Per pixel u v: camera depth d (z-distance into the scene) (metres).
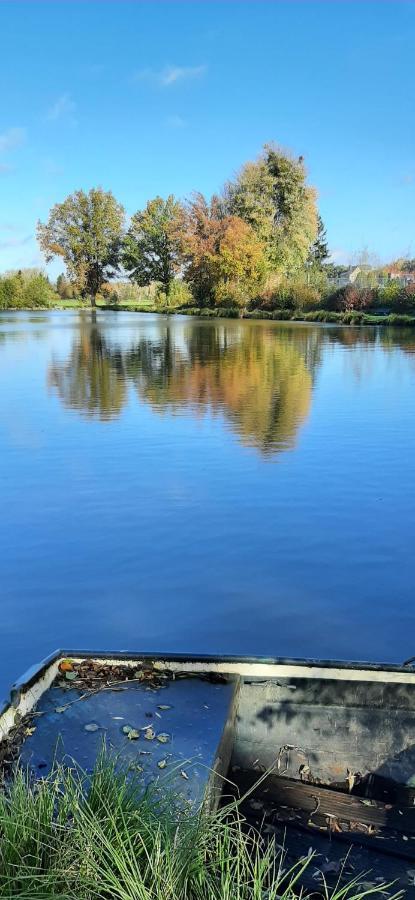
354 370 16.30
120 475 6.96
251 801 2.37
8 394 12.84
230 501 6.05
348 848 2.17
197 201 48.41
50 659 2.63
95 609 4.06
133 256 59.88
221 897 1.71
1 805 1.84
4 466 7.39
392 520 5.52
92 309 65.62
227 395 12.51
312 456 7.71
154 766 2.16
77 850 1.77
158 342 25.20
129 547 5.00
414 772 2.52
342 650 3.60
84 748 2.25
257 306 45.09
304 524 5.45
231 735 2.47
